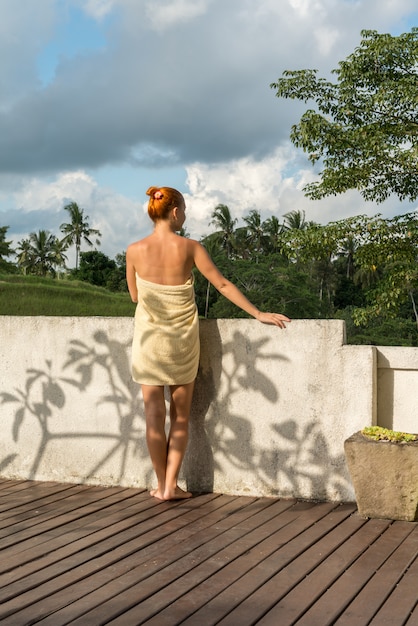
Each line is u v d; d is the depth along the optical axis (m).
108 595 2.85
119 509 4.18
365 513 3.93
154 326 4.29
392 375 4.36
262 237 98.94
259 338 4.49
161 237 4.34
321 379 4.35
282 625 2.57
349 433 4.28
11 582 3.01
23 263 112.69
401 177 25.91
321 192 26.36
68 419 4.91
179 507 4.21
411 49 25.50
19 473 5.05
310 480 4.36
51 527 3.80
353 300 92.62
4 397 5.09
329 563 3.21
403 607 2.73
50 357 4.97
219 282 4.39
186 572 3.11
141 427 4.73
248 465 4.50
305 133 25.72
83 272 108.38
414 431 4.31
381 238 25.38
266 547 3.43
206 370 4.60
